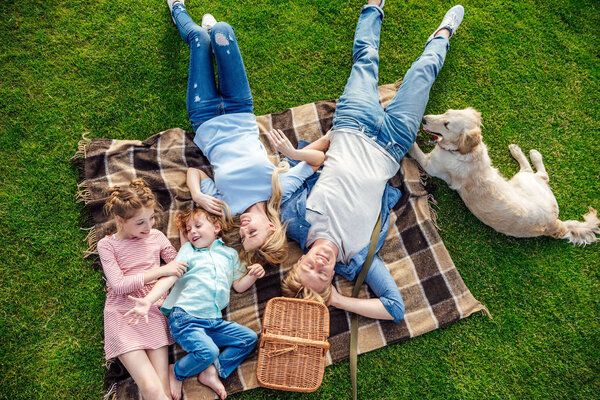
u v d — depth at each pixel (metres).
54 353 2.66
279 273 2.88
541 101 3.41
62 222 2.88
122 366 2.57
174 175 3.00
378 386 2.74
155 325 2.50
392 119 2.87
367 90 2.89
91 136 3.07
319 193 2.66
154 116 3.14
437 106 3.34
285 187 2.67
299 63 3.33
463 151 2.70
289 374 2.46
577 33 3.57
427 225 3.04
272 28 3.36
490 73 3.43
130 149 2.99
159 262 2.70
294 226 2.67
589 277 3.07
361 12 3.19
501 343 2.89
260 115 3.21
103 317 2.73
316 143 2.91
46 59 3.16
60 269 2.80
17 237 2.83
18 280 2.76
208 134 2.80
